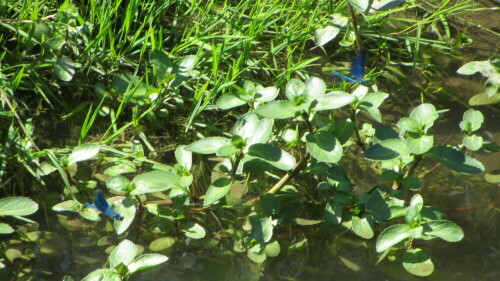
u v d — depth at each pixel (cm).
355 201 127
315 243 127
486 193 133
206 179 132
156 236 126
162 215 125
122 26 141
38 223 126
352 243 127
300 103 122
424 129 125
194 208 128
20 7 141
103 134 136
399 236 120
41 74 139
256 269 124
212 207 128
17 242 124
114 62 139
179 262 124
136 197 127
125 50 140
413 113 126
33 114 136
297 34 145
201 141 123
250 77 143
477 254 126
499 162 137
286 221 128
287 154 121
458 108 144
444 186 133
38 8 141
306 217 129
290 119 138
